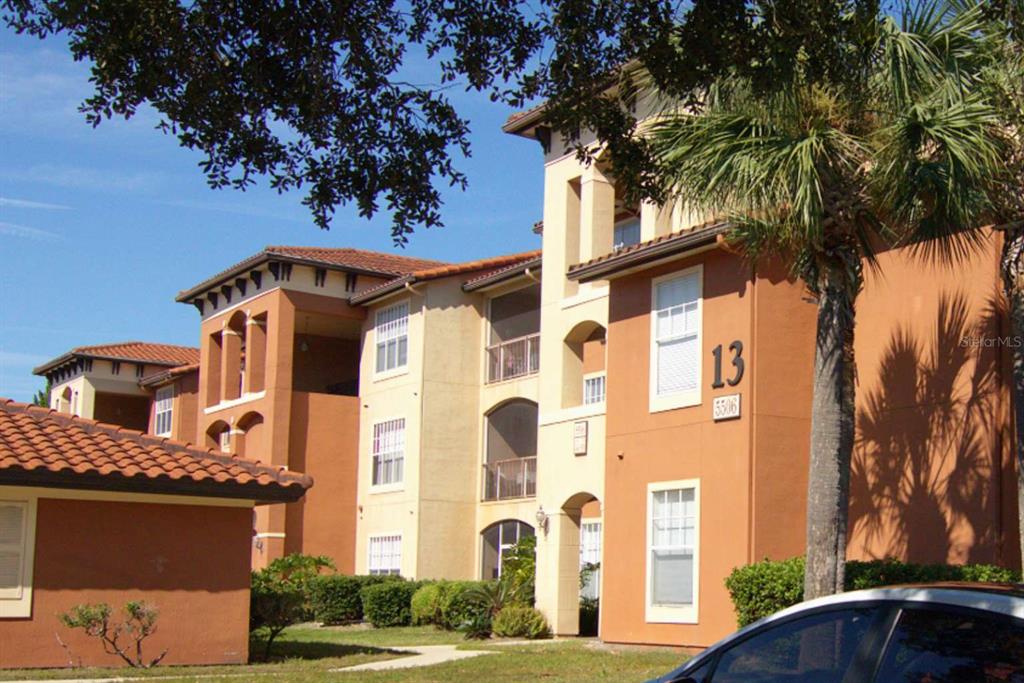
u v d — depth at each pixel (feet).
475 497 112.47
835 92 46.91
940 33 47.83
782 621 20.97
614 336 73.87
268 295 122.52
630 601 69.72
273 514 116.57
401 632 91.81
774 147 46.55
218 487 60.13
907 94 46.11
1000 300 55.36
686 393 67.51
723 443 64.34
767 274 64.13
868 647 19.27
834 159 47.57
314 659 63.93
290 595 65.82
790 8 35.22
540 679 52.95
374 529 116.78
